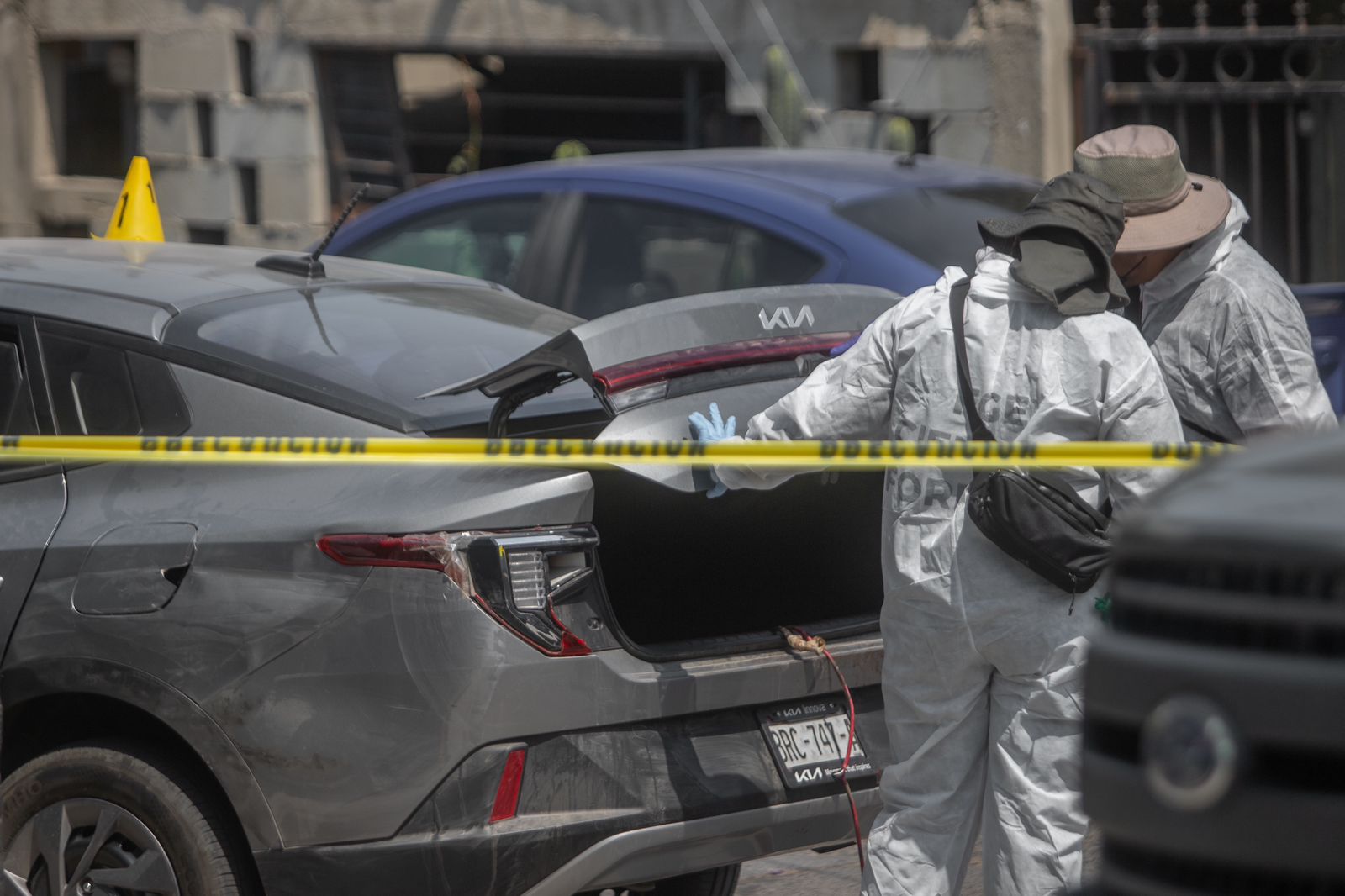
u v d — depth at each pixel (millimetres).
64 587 13297
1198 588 5898
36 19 47750
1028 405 12172
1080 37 40781
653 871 12688
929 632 12492
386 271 18156
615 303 25641
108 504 13531
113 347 14297
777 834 13250
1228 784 5703
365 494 12781
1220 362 13586
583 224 26141
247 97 46656
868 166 27156
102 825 13133
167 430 13891
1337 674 5488
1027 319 12258
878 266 23406
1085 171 13898
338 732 12320
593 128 47062
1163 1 43719
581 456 12359
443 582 12250
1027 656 12211
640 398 13602
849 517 15984
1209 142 42719
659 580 15617
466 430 13859
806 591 15984
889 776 13078
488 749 12188
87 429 14195
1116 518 12148
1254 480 6258
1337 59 39844
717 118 44406
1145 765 5988
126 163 48719
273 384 13875
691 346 14164
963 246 24203
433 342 15516
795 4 42000
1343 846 5492
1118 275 14086
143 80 47031
